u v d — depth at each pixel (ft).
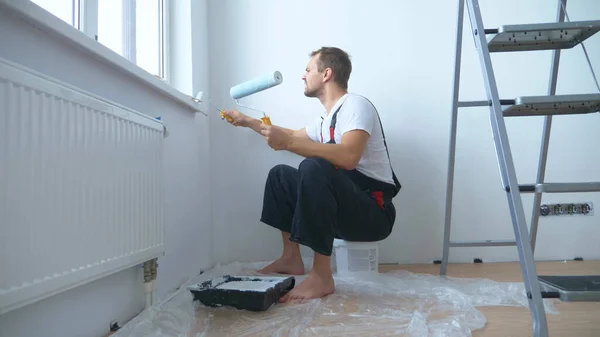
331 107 6.19
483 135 7.56
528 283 3.43
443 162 7.61
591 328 3.80
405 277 6.16
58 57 3.50
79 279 3.29
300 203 4.95
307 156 5.20
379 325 3.99
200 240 6.90
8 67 2.60
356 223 5.54
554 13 7.54
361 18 7.73
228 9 7.89
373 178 5.76
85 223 3.37
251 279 5.42
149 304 4.69
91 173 3.46
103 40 4.99
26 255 2.76
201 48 7.37
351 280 5.83
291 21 7.82
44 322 3.20
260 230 7.71
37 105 2.88
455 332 3.70
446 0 7.64
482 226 7.52
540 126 7.55
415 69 7.66
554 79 5.91
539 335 3.29
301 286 5.03
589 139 7.52
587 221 7.49
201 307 4.69
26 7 2.96
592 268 6.65
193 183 6.64
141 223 4.31
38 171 2.88
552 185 3.51
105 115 3.69
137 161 4.26
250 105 7.81
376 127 5.89
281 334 3.85
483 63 4.08
